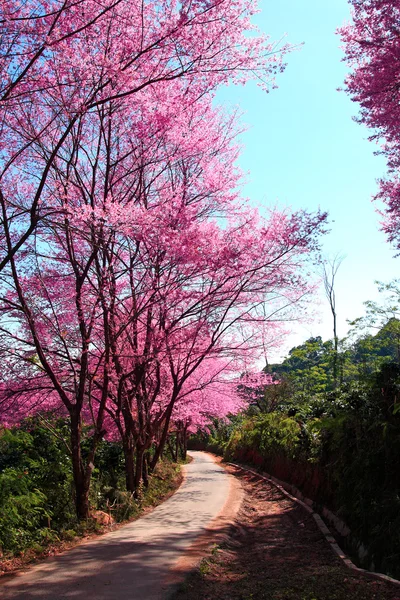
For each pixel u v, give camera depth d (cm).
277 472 1720
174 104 914
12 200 1027
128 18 743
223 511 1192
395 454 735
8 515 796
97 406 1445
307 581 606
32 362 983
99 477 1380
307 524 1009
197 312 1134
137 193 1134
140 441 1373
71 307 1105
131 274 1152
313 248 1001
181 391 1709
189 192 1158
